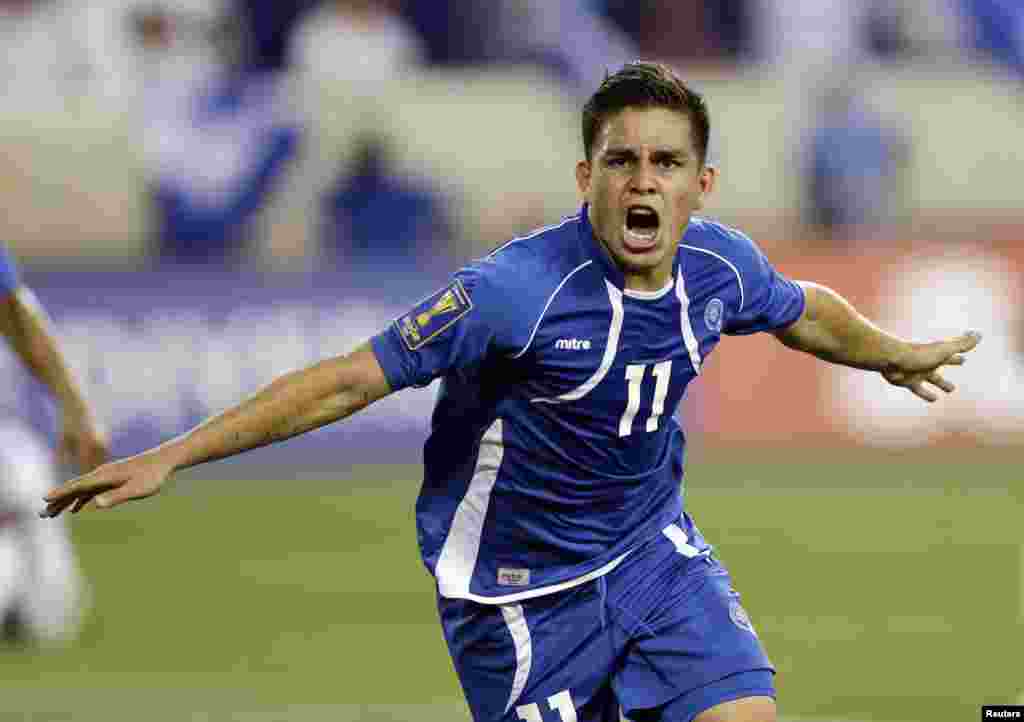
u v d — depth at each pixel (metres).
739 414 55.84
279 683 28.73
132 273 51.72
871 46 65.31
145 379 51.69
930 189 63.41
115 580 38.66
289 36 60.81
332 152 58.38
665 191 15.52
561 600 17.20
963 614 34.38
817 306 18.03
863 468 54.44
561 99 62.22
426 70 62.03
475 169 60.84
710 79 62.88
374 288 54.41
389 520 46.12
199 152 57.28
